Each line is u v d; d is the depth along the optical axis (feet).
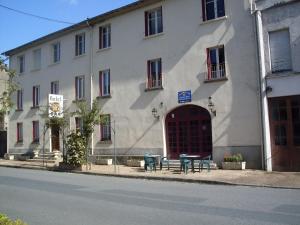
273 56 57.57
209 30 65.16
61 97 83.56
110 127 80.12
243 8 61.26
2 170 74.64
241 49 61.00
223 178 50.11
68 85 90.94
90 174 63.98
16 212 31.37
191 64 67.15
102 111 81.56
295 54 55.26
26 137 104.12
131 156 75.41
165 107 70.49
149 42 73.97
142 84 74.64
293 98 55.47
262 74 57.57
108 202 35.12
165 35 71.36
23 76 106.42
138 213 29.91
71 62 90.74
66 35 92.68
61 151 92.27
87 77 86.12
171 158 69.56
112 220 27.76
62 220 28.12
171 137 70.13
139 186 46.37
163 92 71.00
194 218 27.68
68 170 69.56
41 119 98.94
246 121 59.72
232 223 25.93
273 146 56.70
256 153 58.49
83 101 80.69
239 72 61.00
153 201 35.12
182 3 69.31
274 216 27.89
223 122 62.28
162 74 71.20
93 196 38.81
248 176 51.13
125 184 48.73
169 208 31.60
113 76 80.33
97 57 84.12
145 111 73.67
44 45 99.71
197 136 66.74
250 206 31.78
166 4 71.61
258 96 58.54
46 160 90.02
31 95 103.19
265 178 49.01
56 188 45.39
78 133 71.10
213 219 27.22
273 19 57.62
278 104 56.80
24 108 105.50
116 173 60.70
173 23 70.33
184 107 68.64
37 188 45.65
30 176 60.70
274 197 36.22
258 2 59.26
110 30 82.48
